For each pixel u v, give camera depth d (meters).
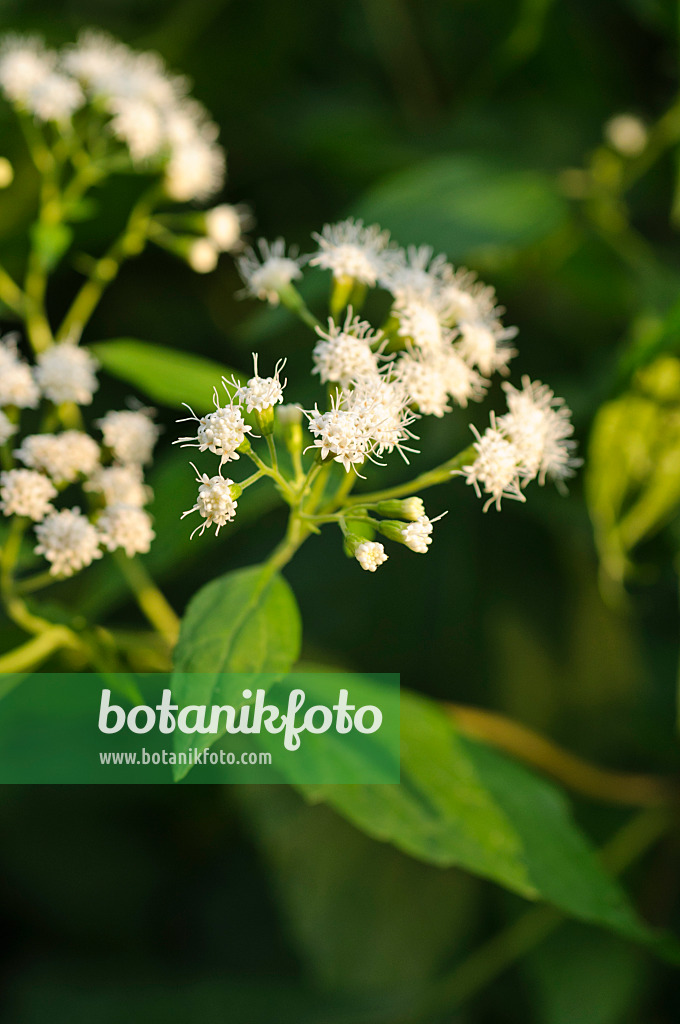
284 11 0.46
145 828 0.46
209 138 0.39
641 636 0.44
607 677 0.43
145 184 0.43
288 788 0.42
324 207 0.47
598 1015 0.38
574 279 0.40
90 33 0.43
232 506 0.28
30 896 0.44
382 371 0.31
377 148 0.44
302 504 0.30
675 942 0.32
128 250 0.37
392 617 0.44
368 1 0.46
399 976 0.40
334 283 0.32
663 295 0.38
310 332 0.45
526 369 0.42
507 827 0.33
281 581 0.30
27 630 0.33
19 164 0.44
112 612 0.42
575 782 0.37
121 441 0.33
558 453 0.31
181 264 0.48
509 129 0.45
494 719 0.36
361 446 0.29
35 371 0.33
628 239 0.40
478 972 0.38
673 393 0.35
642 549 0.38
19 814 0.44
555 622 0.44
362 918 0.40
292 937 0.41
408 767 0.33
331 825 0.41
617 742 0.42
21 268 0.46
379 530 0.29
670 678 0.43
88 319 0.46
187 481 0.35
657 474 0.36
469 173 0.37
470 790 0.33
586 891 0.32
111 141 0.40
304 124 0.45
